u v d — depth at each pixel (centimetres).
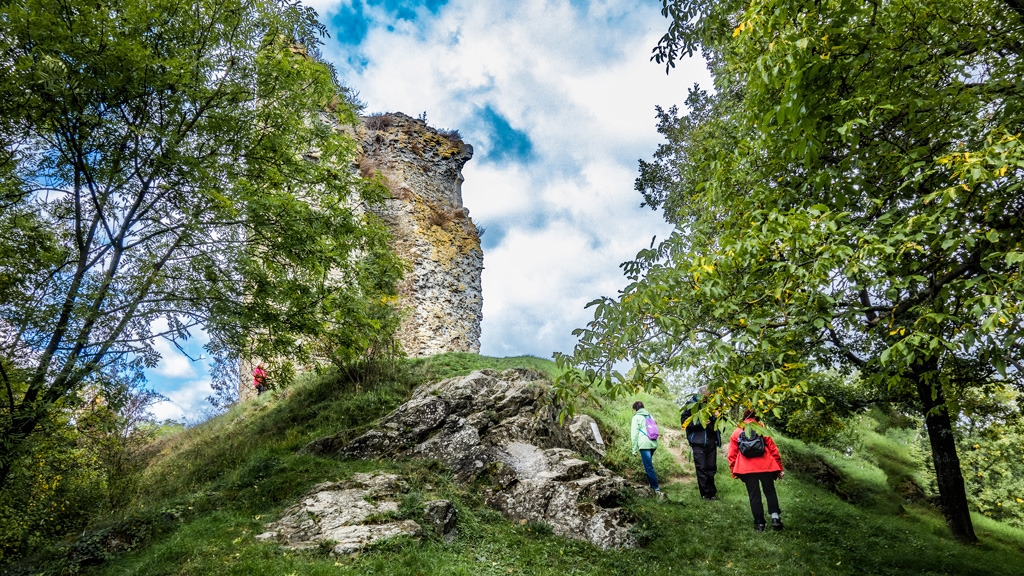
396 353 1234
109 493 732
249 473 751
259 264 841
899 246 371
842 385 995
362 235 956
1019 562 696
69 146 632
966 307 372
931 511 1026
